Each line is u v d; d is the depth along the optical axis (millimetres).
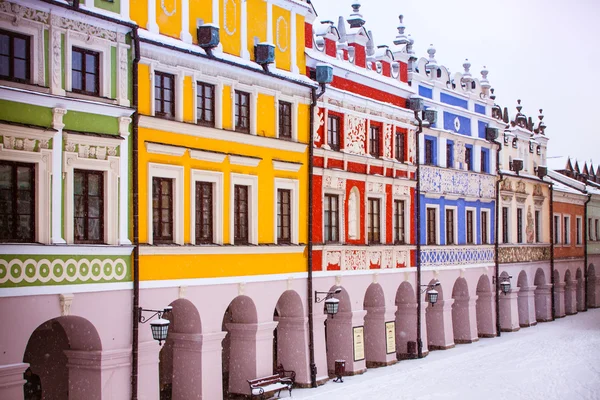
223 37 28172
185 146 26188
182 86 26188
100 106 23125
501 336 47906
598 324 54125
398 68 39344
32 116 21578
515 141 53250
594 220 67125
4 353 20734
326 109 33438
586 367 37094
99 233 23391
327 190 33469
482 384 32938
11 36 21281
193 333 26875
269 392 29172
